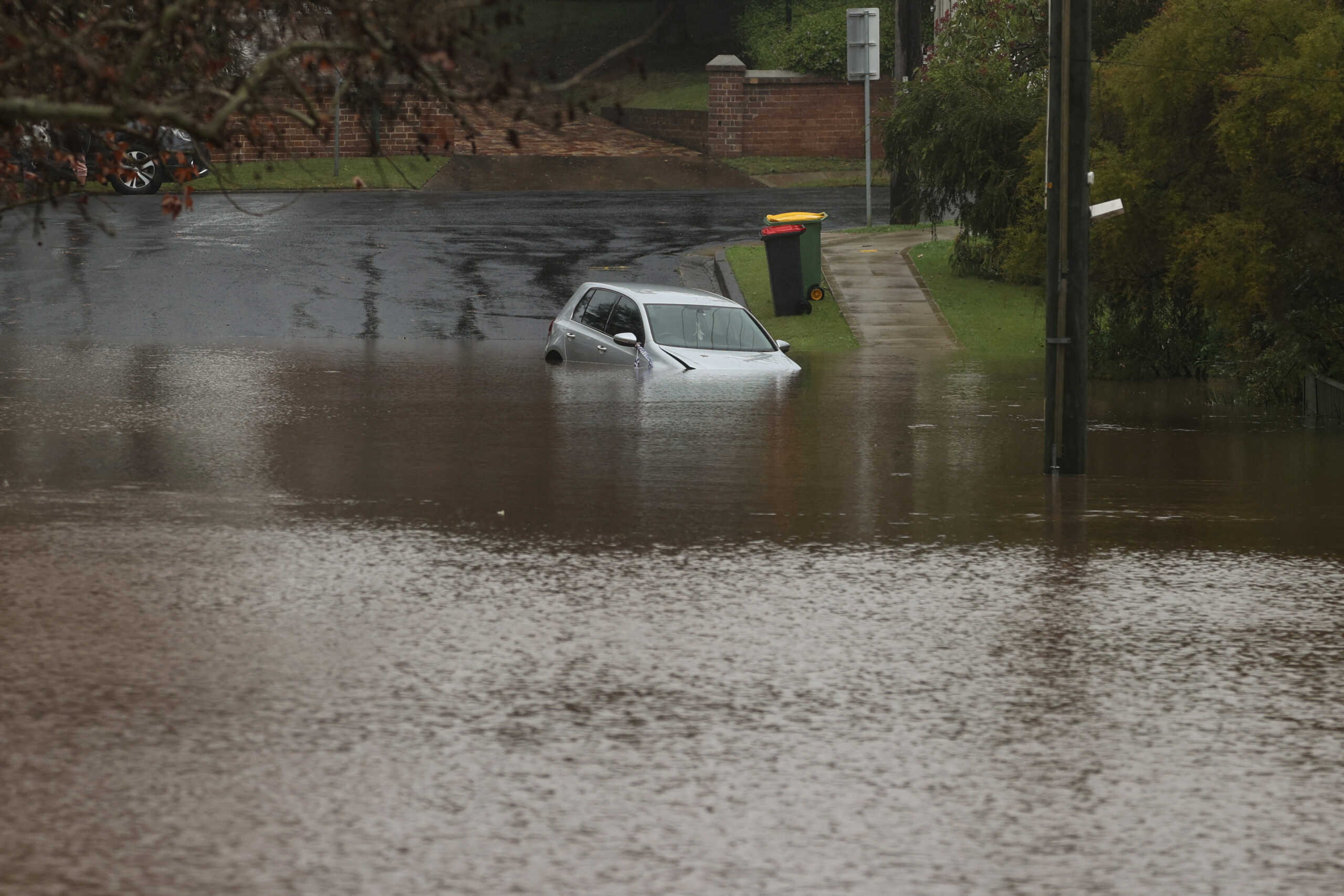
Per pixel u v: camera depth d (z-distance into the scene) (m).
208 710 21.42
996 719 21.61
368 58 29.08
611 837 17.17
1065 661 24.53
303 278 97.31
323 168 136.88
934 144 96.69
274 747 19.97
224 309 88.94
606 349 70.25
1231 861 16.81
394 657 24.14
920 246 106.38
